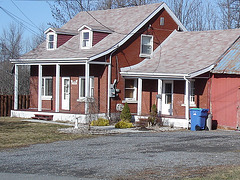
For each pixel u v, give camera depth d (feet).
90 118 73.15
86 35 90.99
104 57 85.15
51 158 43.34
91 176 34.71
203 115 73.20
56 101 89.04
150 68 84.58
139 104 84.33
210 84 77.46
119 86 87.76
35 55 95.61
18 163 40.55
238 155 45.21
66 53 90.12
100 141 56.90
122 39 86.74
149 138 60.34
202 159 42.68
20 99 102.12
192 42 90.53
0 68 147.23
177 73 75.87
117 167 38.42
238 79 72.08
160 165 39.42
